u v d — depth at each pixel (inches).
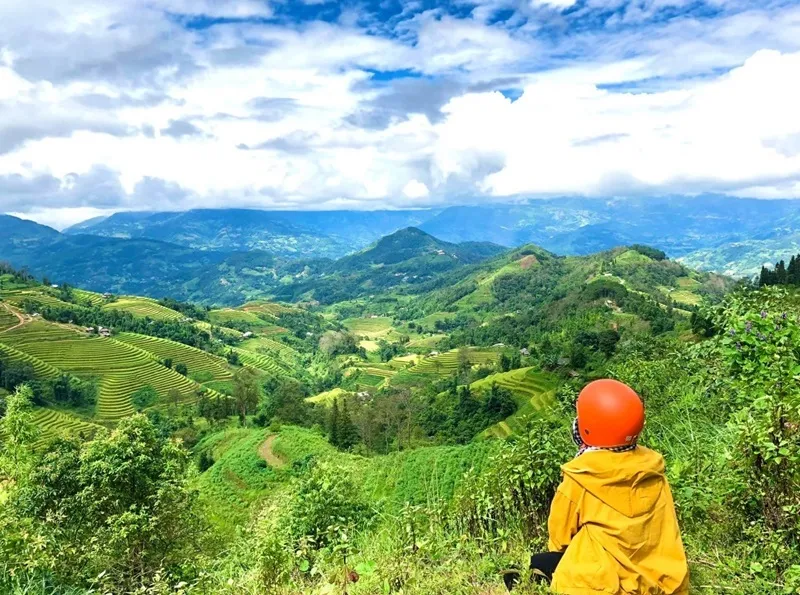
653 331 4116.6
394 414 3120.1
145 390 5012.3
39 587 227.1
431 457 1032.8
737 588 128.0
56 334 5915.4
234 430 2817.4
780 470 147.6
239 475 1915.6
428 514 221.6
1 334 5669.3
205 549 703.1
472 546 179.0
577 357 3179.1
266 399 4943.4
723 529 157.9
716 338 255.9
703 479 177.0
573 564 103.2
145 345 6264.8
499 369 4621.1
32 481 659.4
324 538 342.6
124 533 577.6
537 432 228.8
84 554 512.4
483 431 2573.8
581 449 110.5
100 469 654.5
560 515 107.5
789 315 209.6
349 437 2620.6
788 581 122.0
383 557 197.3
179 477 730.8
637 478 98.9
